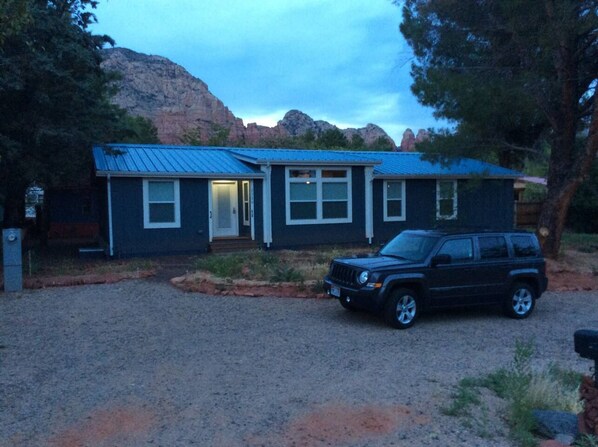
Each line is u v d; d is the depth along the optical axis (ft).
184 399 19.16
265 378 21.53
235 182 69.05
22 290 40.98
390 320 30.35
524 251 34.88
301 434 16.34
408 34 54.65
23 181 59.06
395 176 72.69
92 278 44.34
